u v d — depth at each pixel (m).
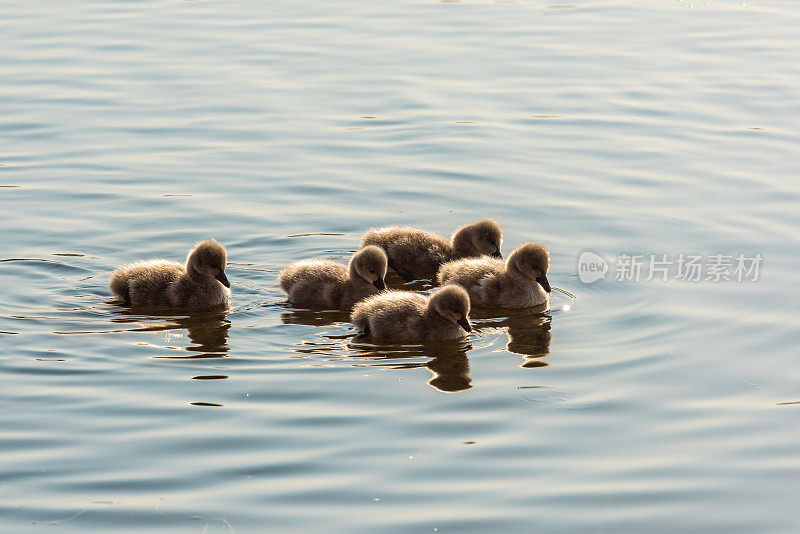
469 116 23.66
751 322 14.80
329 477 10.80
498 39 28.91
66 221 18.33
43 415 12.05
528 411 12.32
